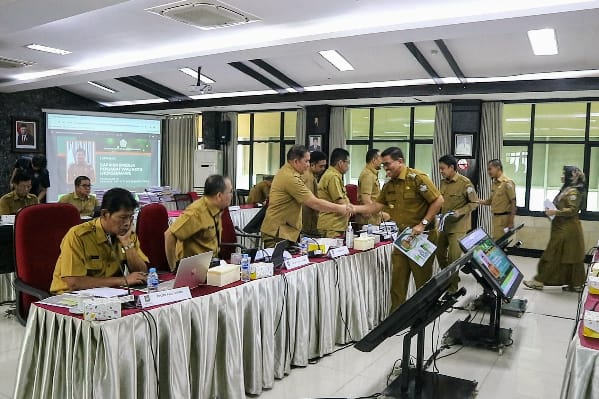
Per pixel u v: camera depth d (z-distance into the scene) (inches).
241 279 105.9
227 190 119.4
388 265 163.8
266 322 108.7
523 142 300.0
